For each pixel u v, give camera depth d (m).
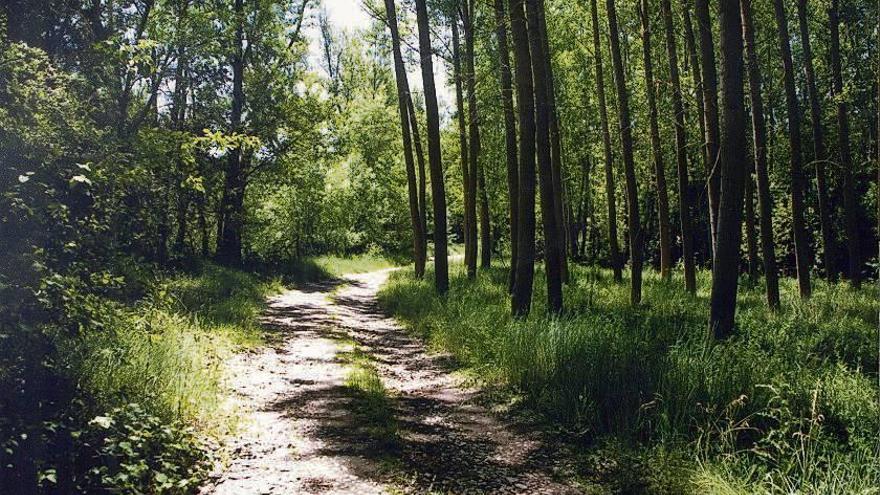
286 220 28.58
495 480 4.71
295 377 7.93
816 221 24.52
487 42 19.69
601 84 18.20
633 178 14.05
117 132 5.76
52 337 4.58
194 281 14.60
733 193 8.26
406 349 10.34
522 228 10.38
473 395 7.21
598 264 31.05
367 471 4.85
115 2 13.34
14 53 5.11
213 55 16.78
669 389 5.73
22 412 4.15
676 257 33.47
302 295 19.22
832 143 22.44
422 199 25.16
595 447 5.25
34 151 4.42
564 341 7.39
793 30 21.92
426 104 15.37
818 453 4.39
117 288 5.08
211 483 4.50
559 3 20.89
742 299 14.59
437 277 15.21
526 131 10.27
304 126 21.94
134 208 5.70
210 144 6.23
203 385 6.27
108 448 3.97
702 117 16.02
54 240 4.35
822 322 10.48
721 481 3.99
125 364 5.76
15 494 3.57
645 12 15.31
